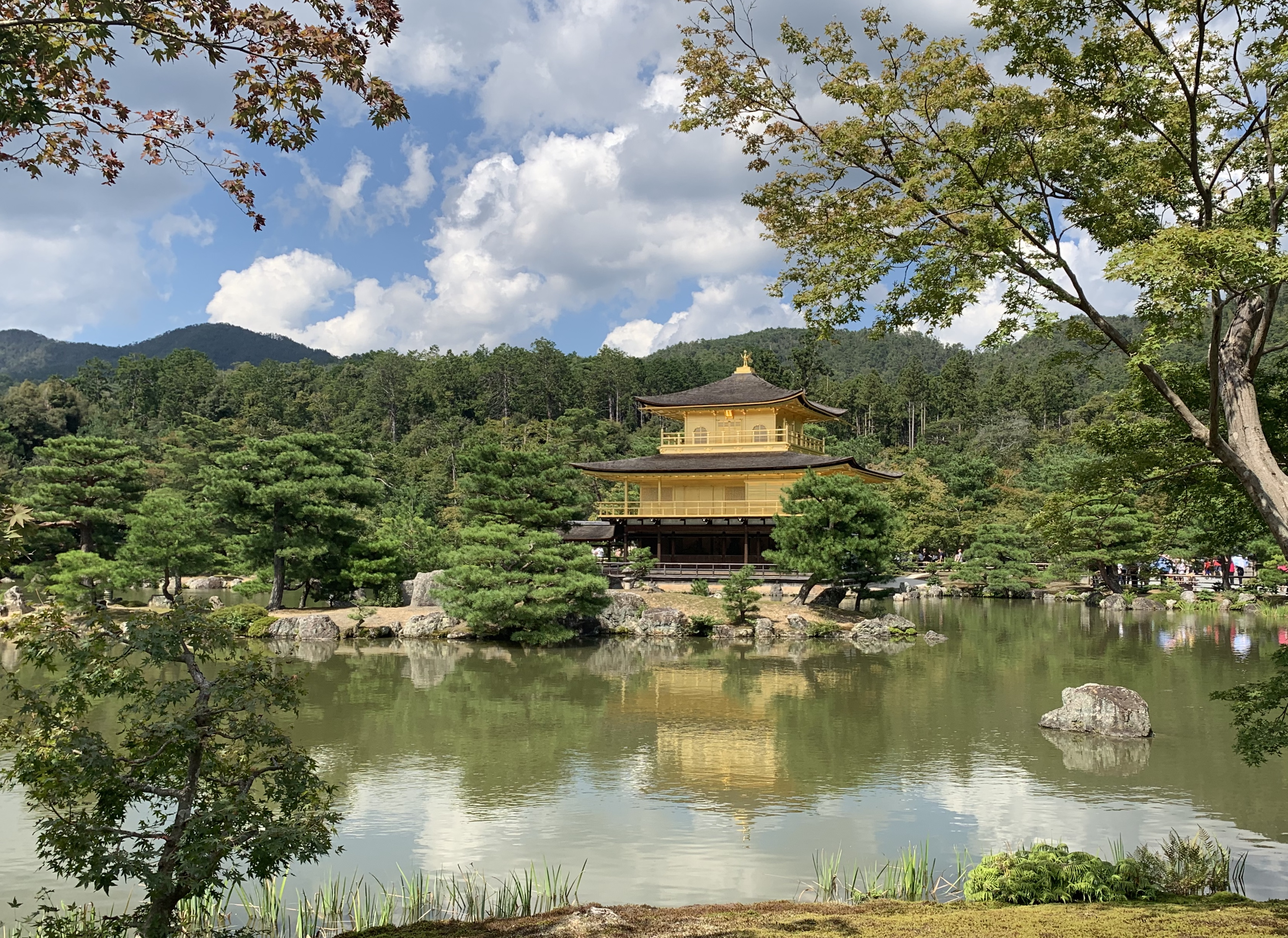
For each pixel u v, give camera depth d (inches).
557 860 677.3
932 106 537.6
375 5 360.5
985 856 577.3
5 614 2071.9
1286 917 452.1
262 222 404.8
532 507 1959.9
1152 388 624.4
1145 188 574.2
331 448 2319.1
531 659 1704.0
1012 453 5369.1
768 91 560.7
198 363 7303.2
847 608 2347.4
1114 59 527.8
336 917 570.3
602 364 7076.8
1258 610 2411.4
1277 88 553.3
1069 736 1080.2
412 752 1009.5
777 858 679.7
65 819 378.3
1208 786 868.0
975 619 2357.3
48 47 327.3
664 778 903.1
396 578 2305.6
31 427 4709.6
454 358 7391.7
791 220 597.0
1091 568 2847.0
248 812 385.1
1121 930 427.2
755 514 2544.3
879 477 2758.4
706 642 1940.2
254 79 366.3
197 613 412.2
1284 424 600.7
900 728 1123.9
